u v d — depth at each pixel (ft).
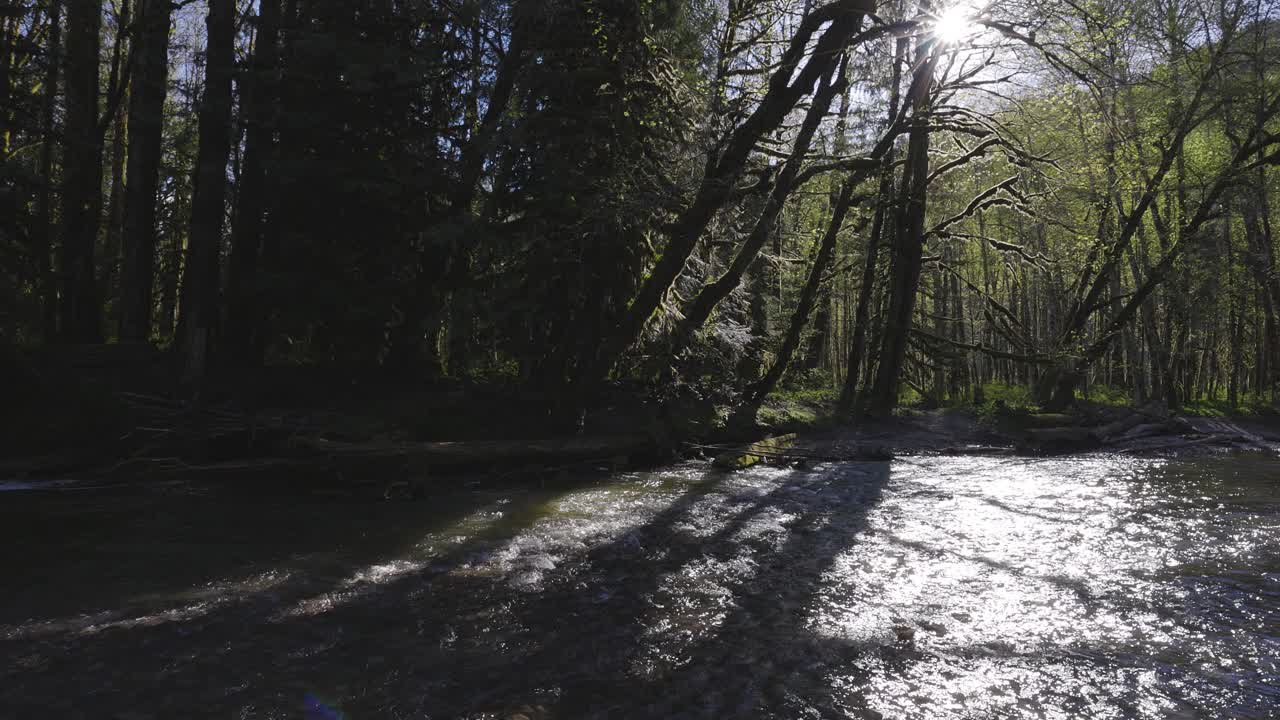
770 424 64.03
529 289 50.60
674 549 25.95
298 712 12.98
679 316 57.52
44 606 18.69
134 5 79.15
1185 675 14.93
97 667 14.90
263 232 55.93
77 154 65.82
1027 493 39.11
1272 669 15.20
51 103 65.98
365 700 13.53
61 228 64.44
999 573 22.70
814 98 56.34
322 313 50.83
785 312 82.53
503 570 22.93
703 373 62.69
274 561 23.53
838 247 88.28
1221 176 85.35
